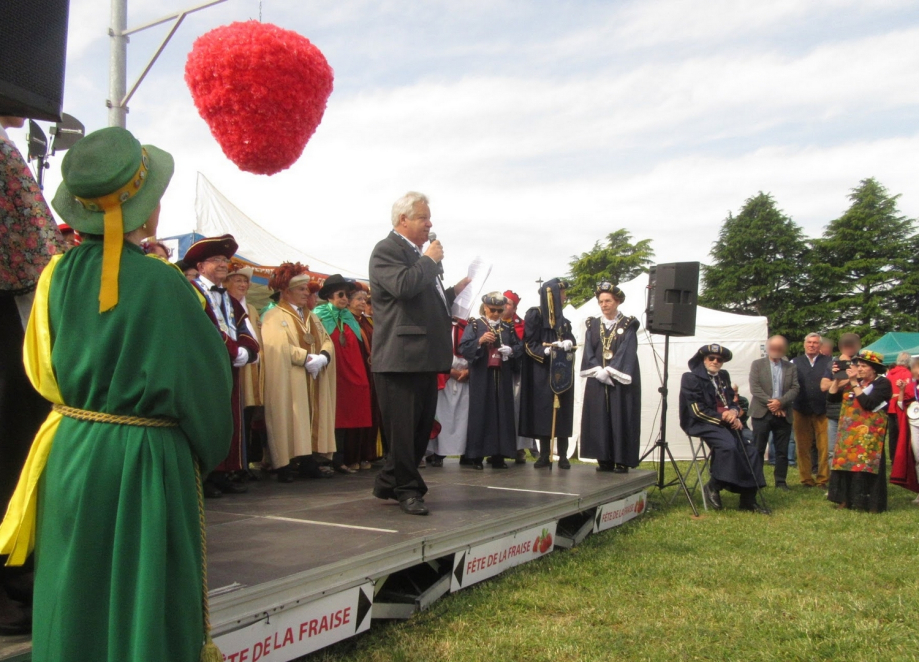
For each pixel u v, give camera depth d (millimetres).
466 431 7020
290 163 2574
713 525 6117
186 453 1837
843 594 4105
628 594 4031
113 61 6434
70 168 1810
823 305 49562
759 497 7664
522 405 7047
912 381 7875
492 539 4125
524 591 4000
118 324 1741
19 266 2078
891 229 50375
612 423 6844
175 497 1757
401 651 3059
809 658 3146
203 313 1893
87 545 1670
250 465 6871
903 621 3660
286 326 5695
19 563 1779
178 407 1765
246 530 3633
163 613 1664
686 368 12055
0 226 2051
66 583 1653
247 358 4949
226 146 2484
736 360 12414
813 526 6129
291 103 2453
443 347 4070
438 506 4488
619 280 60188
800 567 4660
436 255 4016
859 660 3137
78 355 1753
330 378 6129
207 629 1827
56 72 2215
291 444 5570
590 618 3607
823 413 8781
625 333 6957
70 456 1730
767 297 51969
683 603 3883
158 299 1774
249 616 2512
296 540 3395
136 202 1874
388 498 4594
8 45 2047
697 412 7027
